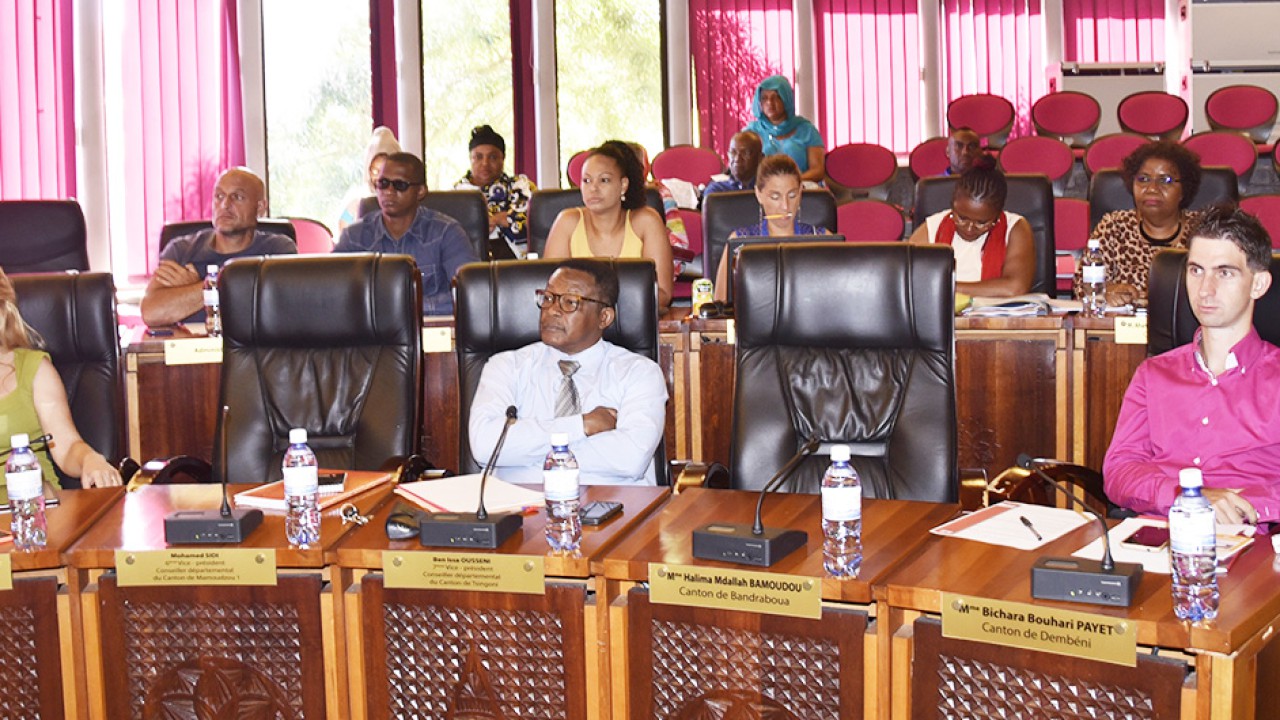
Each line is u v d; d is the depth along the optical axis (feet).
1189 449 8.66
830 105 31.35
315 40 27.66
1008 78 32.09
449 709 7.42
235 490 8.87
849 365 9.80
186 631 7.54
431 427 13.26
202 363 12.98
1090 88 30.12
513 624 7.26
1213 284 8.27
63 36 24.81
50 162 24.86
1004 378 12.87
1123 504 8.62
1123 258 14.06
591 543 7.35
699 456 13.39
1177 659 5.96
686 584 6.91
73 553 7.49
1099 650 5.99
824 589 6.63
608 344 10.23
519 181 19.90
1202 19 30.58
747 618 6.84
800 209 16.25
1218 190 15.52
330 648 7.45
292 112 27.68
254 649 7.52
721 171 25.59
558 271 9.98
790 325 9.86
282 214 27.89
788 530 7.17
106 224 25.72
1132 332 12.16
